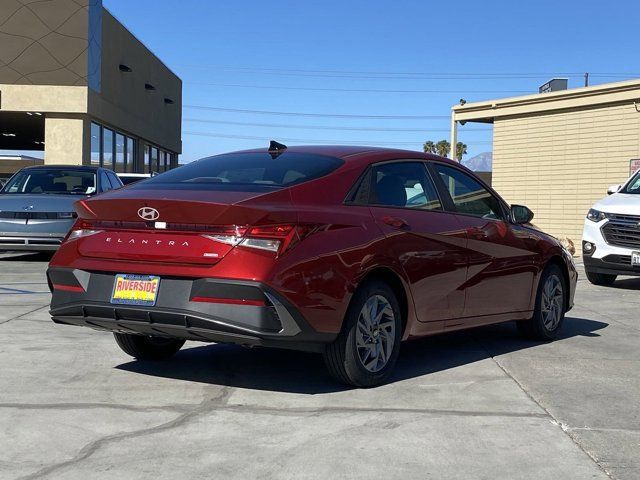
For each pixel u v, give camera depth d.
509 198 23.94
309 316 4.41
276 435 3.96
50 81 25.48
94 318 4.67
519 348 6.53
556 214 22.58
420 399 4.72
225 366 5.59
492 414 4.41
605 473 3.51
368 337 4.89
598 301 9.89
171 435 3.94
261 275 4.25
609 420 4.34
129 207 4.57
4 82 25.34
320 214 4.64
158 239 4.51
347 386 5.00
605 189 21.27
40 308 7.99
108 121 28.61
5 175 49.34
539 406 4.61
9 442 3.79
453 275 5.59
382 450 3.76
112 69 29.16
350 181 5.04
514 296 6.39
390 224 5.07
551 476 3.46
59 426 4.05
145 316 4.46
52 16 25.39
